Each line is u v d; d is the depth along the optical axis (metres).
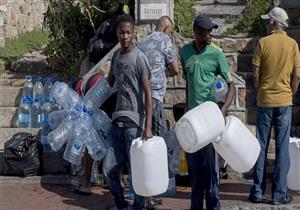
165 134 7.67
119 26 7.07
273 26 7.78
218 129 6.86
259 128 7.75
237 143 7.00
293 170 7.85
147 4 9.83
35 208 7.80
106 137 7.94
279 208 7.64
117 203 7.43
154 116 7.52
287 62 7.61
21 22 15.21
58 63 11.60
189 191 8.46
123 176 8.40
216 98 7.23
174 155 8.11
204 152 7.19
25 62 12.50
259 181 7.77
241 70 10.88
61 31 11.52
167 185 7.01
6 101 10.58
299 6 11.74
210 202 7.33
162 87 7.61
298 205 7.68
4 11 14.06
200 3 14.33
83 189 8.34
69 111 8.06
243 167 7.12
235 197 8.05
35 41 14.61
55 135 8.03
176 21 11.12
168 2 9.84
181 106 9.19
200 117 6.77
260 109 7.73
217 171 7.33
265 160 7.79
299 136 9.98
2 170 9.12
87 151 8.15
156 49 7.57
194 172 7.35
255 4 12.34
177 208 7.70
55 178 8.89
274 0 11.77
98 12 11.14
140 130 7.11
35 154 8.95
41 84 10.06
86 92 8.46
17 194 8.41
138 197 7.34
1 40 13.86
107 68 9.23
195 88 7.20
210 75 7.19
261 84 7.73
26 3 15.55
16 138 9.02
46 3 16.38
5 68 12.55
